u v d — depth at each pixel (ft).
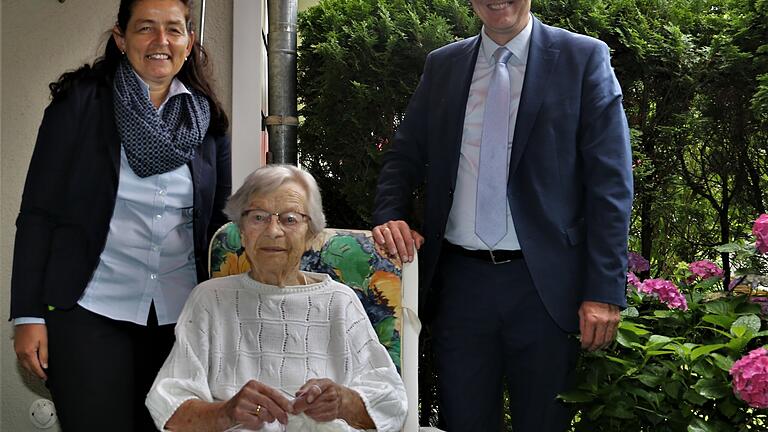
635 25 10.52
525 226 7.66
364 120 10.86
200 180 7.47
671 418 8.11
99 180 7.00
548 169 7.64
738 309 8.86
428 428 7.87
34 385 10.50
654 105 10.74
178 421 6.45
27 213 6.93
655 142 10.75
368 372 6.97
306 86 11.49
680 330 9.13
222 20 10.34
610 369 8.39
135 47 7.04
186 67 7.63
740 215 10.89
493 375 8.16
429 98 8.46
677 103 10.64
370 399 6.61
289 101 10.87
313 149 11.44
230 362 6.91
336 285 7.23
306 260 7.60
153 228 7.20
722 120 10.58
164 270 7.36
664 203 10.69
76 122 7.00
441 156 8.11
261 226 6.85
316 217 7.02
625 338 8.50
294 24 10.90
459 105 8.04
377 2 10.96
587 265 7.61
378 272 7.61
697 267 9.64
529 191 7.68
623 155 7.59
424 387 10.91
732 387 7.75
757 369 7.40
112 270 7.13
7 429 10.53
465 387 8.08
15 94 10.50
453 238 8.05
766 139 10.55
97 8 10.56
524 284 7.77
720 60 10.38
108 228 7.02
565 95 7.70
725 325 8.64
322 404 6.28
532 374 7.91
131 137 6.99
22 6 10.43
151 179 7.16
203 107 7.59
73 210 6.97
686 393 7.98
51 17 10.48
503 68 7.87
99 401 6.97
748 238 10.87
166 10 7.06
